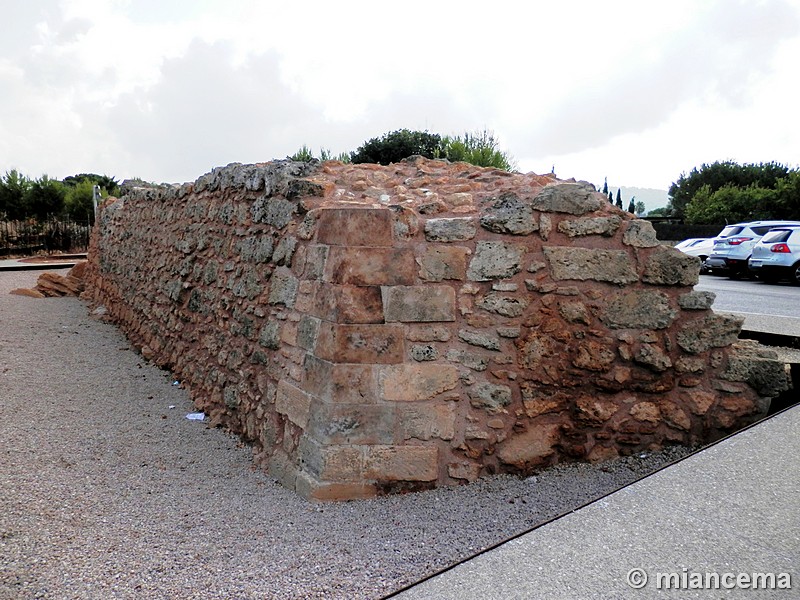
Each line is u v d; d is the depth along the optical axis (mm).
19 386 6203
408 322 3910
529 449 4105
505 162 12938
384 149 15281
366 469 3822
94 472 4254
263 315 4875
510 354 4070
